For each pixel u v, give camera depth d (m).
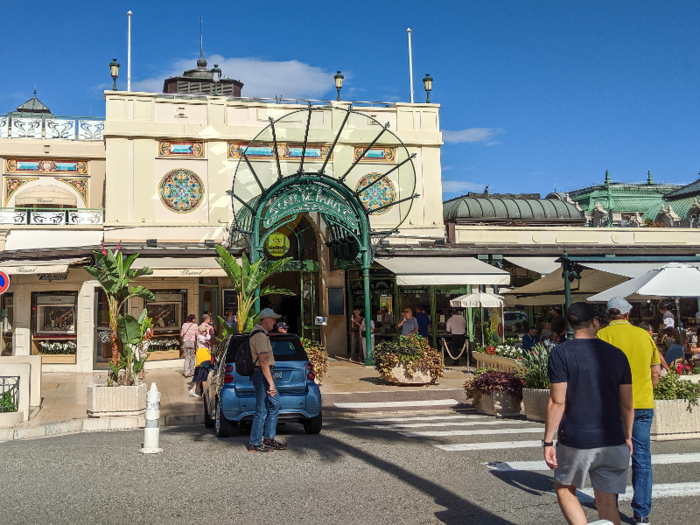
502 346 15.30
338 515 5.61
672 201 46.97
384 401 13.59
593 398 4.27
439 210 23.33
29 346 20.02
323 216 21.88
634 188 48.97
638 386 5.63
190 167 21.62
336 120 22.39
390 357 15.45
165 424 11.62
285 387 9.61
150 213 21.16
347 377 17.27
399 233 22.78
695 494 6.17
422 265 20.38
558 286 18.48
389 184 22.97
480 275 19.50
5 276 12.94
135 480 6.88
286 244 23.12
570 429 4.27
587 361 4.32
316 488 6.48
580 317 4.53
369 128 22.77
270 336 10.05
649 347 5.74
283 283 25.42
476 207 27.84
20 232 20.81
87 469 7.44
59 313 20.14
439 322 22.02
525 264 22.30
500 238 23.59
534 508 5.79
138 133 21.17
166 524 5.40
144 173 21.22
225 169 21.84
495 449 8.34
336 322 22.80
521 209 28.25
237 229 19.52
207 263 19.59
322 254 22.95
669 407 8.80
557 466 4.34
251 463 7.66
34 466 7.65
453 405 13.02
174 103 21.69
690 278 12.46
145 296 12.77
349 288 22.97
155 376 18.75
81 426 11.09
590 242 24.27
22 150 22.66
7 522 5.46
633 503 5.46
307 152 22.02
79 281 20.05
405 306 21.88
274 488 6.49
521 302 21.50
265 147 21.34
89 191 23.28
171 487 6.57
